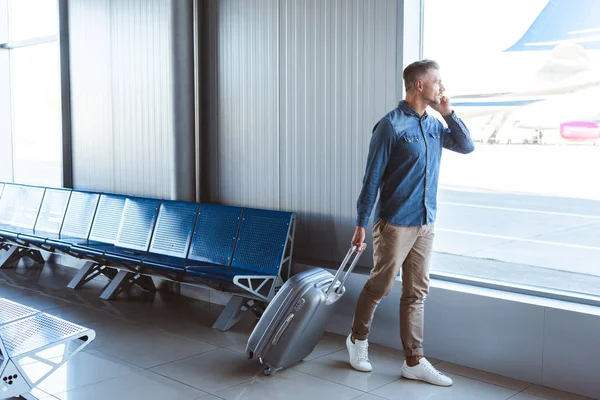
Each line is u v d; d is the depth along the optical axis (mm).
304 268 4848
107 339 4488
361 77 4648
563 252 5621
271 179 5328
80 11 7066
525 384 3611
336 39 4773
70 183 7414
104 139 6906
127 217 6000
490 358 3789
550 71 5051
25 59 8328
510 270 5895
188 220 5453
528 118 5309
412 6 4445
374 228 3715
